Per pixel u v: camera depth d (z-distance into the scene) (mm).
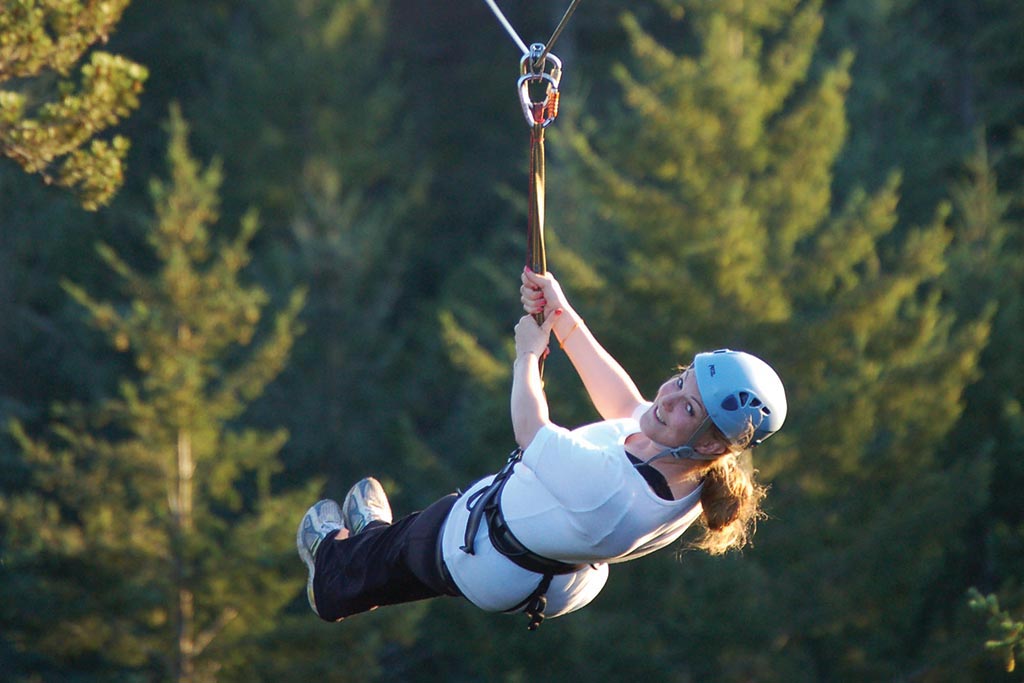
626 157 58344
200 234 56031
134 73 26906
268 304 84812
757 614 53375
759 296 55531
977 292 71250
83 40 26531
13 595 52031
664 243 57031
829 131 57188
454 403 90062
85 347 85625
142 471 53750
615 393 15367
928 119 103812
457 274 92125
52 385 87062
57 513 53125
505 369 63250
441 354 89688
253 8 105875
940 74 104188
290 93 96500
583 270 57469
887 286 55875
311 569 15852
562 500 13492
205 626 54562
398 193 102312
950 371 56594
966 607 56969
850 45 99500
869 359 58062
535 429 14359
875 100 94938
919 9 110750
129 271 54250
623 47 115312
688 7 62125
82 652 55812
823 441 54906
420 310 96750
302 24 97750
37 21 25484
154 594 53062
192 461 54844
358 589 15305
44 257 87812
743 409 13047
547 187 79375
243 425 84125
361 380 86688
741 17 60062
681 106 56469
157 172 97750
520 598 14180
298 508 54562
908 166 91562
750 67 56625
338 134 96875
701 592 53188
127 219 88625
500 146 117062
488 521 14094
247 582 53438
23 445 53375
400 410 87375
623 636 54531
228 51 102750
